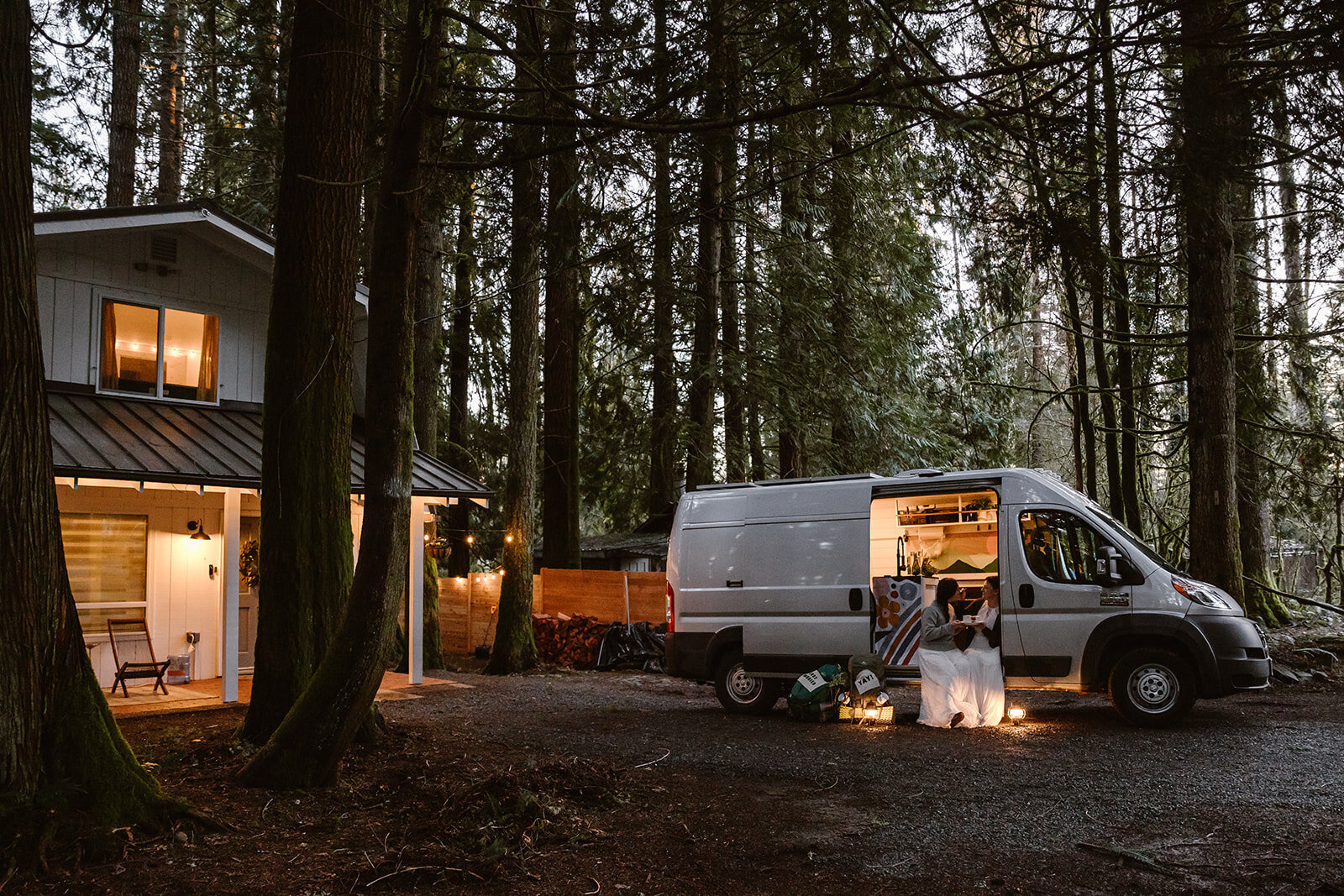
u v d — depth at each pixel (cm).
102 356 1112
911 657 913
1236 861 446
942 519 1132
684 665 1038
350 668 588
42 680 478
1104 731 805
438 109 593
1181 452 1811
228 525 1034
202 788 576
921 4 565
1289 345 1608
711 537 1045
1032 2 564
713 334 1675
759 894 432
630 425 1966
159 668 1086
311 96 735
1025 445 2417
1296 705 923
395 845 488
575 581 1698
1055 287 662
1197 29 552
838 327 1744
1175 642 824
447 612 1939
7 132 466
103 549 1106
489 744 780
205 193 2105
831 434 1817
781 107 579
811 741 797
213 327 1215
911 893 425
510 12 739
